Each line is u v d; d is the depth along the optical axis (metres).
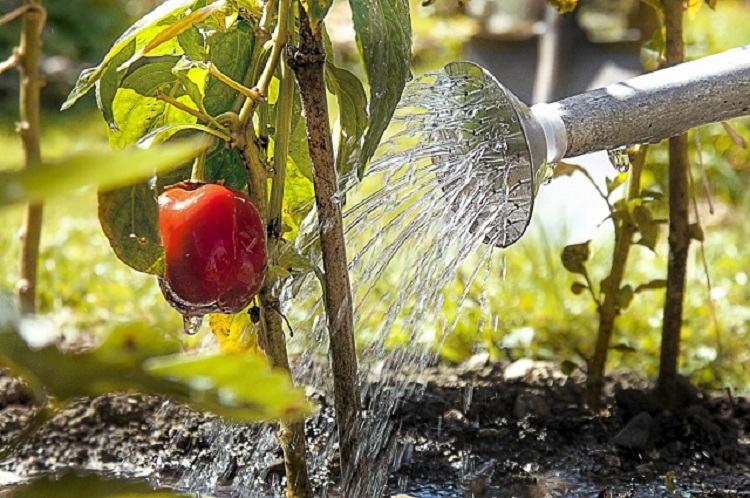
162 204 1.42
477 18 5.84
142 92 1.52
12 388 1.92
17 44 5.17
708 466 1.80
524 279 2.58
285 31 1.44
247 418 0.98
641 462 1.80
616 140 1.58
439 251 1.61
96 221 3.19
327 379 1.87
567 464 1.79
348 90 1.48
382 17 1.44
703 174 1.88
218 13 1.46
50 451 1.79
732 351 2.17
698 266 2.74
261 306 1.50
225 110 1.54
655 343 2.17
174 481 1.73
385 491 1.71
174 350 0.96
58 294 2.45
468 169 1.57
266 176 1.48
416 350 1.93
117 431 1.83
